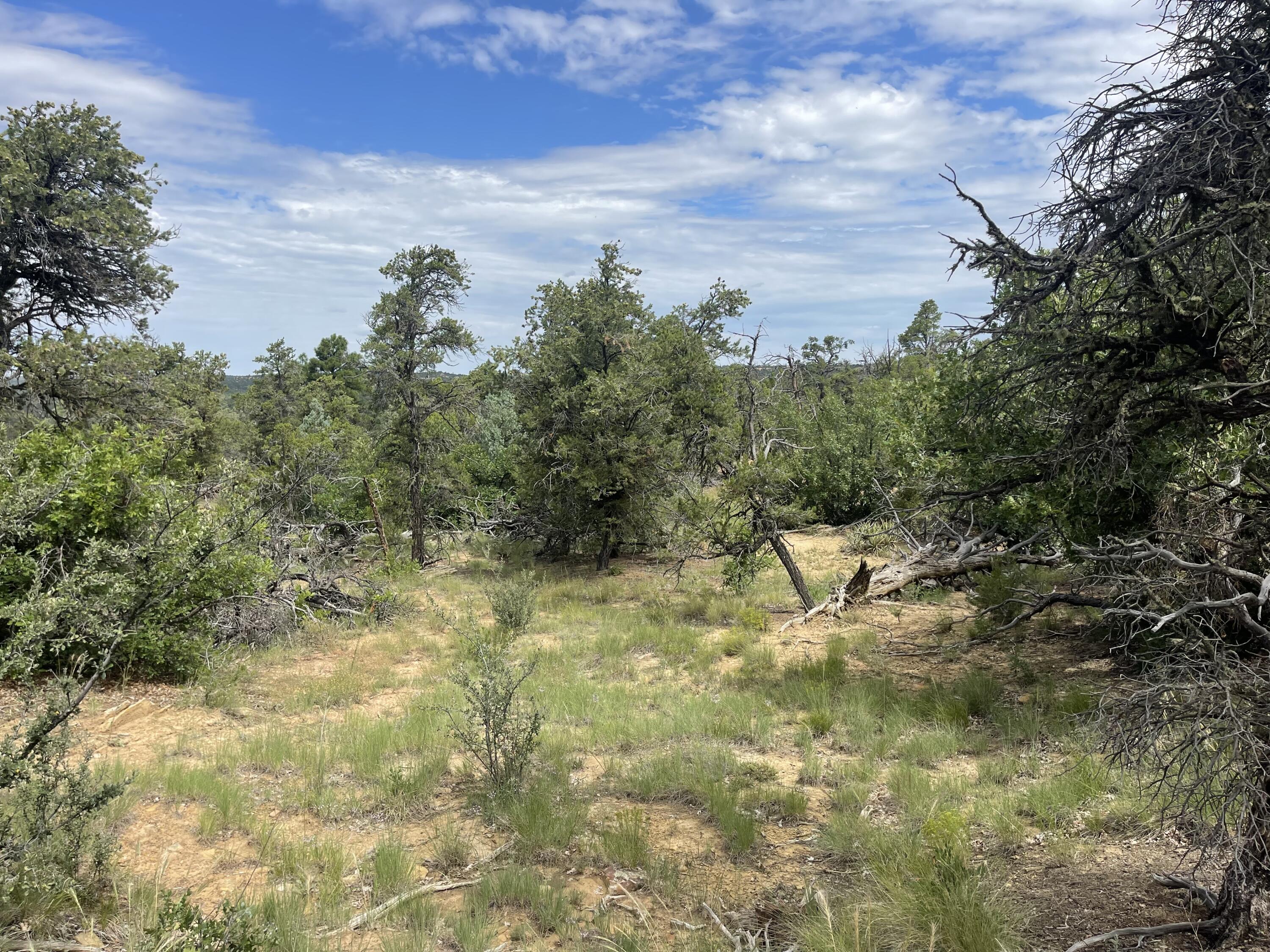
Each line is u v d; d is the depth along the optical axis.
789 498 15.51
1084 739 6.95
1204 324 6.29
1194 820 4.43
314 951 4.43
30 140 22.02
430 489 25.56
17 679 7.87
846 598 14.79
